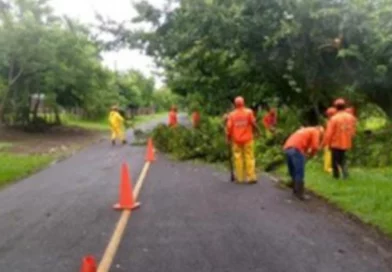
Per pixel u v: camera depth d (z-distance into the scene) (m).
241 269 6.31
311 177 12.75
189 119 52.12
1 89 38.00
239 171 12.95
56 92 43.47
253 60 19.44
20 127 39.84
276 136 17.75
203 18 18.62
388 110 18.53
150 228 8.37
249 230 8.12
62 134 36.25
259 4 17.61
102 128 44.94
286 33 16.81
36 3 35.28
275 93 21.97
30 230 8.52
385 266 6.36
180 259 6.75
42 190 12.52
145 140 25.89
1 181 14.26
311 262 6.53
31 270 6.50
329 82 18.62
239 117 12.84
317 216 9.04
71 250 7.30
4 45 33.88
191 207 9.91
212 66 24.02
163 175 14.41
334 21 16.55
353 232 7.94
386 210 9.13
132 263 6.65
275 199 10.63
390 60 15.73
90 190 12.17
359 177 12.48
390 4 15.73
